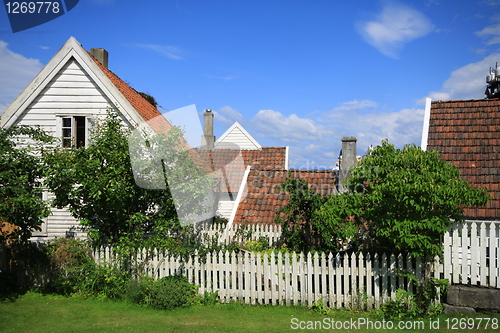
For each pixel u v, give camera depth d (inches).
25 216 340.2
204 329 264.8
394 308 283.4
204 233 456.1
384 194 273.1
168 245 341.1
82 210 369.4
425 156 277.1
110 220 375.9
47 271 366.9
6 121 506.6
